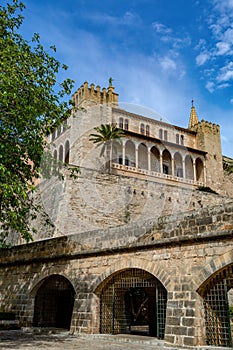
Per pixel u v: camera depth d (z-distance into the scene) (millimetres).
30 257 19594
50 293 19859
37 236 28797
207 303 11852
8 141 13359
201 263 11938
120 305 15906
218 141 56531
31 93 13953
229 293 21938
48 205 29031
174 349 11148
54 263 18016
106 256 15477
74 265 16906
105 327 15297
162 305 13516
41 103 14867
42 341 13469
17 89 13469
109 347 11703
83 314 15523
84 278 16188
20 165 13797
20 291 19484
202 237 11969
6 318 18516
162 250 13328
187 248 12508
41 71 15516
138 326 24047
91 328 15000
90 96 47250
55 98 15773
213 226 11852
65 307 20188
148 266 13617
